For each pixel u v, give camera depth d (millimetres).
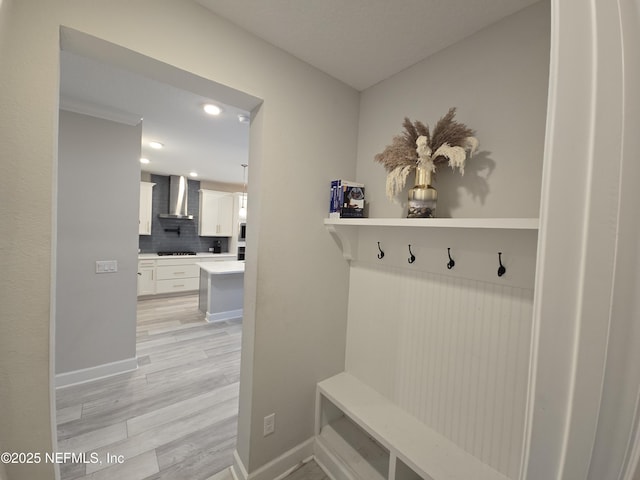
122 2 961
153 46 1023
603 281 297
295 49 1380
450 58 1321
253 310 1417
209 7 1134
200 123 2627
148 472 1565
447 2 1070
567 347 326
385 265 1604
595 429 305
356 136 1771
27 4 805
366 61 1463
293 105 1442
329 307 1720
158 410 2090
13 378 830
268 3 1104
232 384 2461
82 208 2336
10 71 785
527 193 1063
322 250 1651
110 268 2482
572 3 328
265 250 1407
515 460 1086
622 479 289
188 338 3432
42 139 836
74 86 1941
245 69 1258
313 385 1685
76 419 1968
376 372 1649
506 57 1129
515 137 1098
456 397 1273
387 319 1591
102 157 2387
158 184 5652
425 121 1424
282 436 1565
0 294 802
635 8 281
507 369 1110
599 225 301
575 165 320
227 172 5188
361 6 1105
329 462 1576
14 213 811
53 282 899
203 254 5984
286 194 1460
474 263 1214
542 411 349
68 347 2342
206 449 1741
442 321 1331
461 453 1231
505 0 1047
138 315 4273
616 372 292
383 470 1476
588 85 311
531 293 1050
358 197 1610
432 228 1370
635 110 277
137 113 2408
